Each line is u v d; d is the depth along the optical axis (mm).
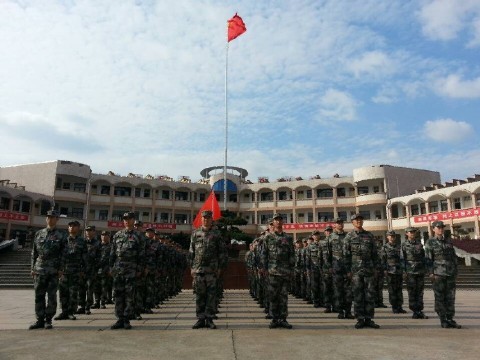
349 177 50469
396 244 11617
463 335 7070
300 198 53312
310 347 5996
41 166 46438
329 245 10695
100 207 49594
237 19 37438
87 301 10938
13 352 5637
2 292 18172
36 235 8453
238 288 22203
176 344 6203
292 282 16734
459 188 38219
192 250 8523
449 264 8414
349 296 9742
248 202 55062
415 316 9828
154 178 53875
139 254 8461
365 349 5863
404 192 47719
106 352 5648
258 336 6910
